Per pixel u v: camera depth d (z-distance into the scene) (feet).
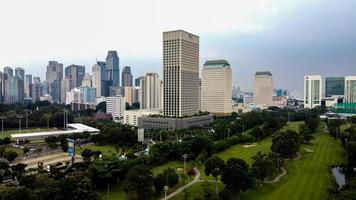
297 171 546.26
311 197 411.75
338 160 629.51
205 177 513.86
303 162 611.47
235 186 403.13
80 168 524.11
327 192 407.85
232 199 394.52
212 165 428.15
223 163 428.56
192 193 433.89
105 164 475.31
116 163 484.74
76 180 396.16
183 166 589.73
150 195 423.64
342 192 326.85
